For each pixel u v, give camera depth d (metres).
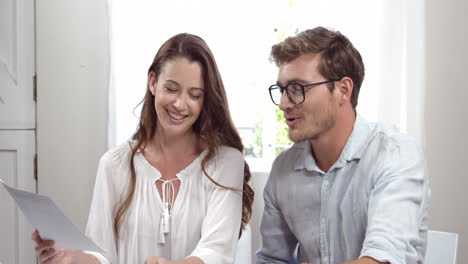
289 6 2.31
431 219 2.26
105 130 2.48
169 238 1.39
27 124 2.51
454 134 2.22
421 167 1.21
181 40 1.36
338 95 1.24
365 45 2.17
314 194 1.34
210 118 1.46
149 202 1.41
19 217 2.52
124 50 2.32
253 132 2.45
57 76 2.50
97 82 2.48
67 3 2.48
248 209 1.58
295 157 1.42
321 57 1.21
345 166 1.30
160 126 1.46
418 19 2.10
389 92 2.14
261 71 2.38
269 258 1.50
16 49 2.50
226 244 1.35
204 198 1.43
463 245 2.22
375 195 1.17
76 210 2.51
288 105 1.23
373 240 1.03
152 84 1.40
